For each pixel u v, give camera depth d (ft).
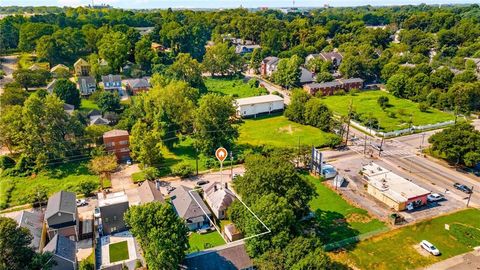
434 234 198.08
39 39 540.11
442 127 353.51
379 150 303.89
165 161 284.00
